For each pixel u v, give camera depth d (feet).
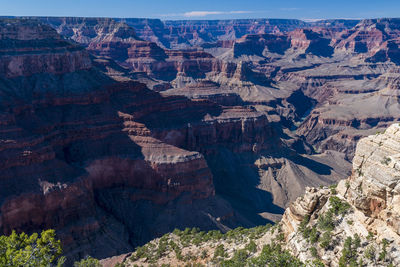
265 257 127.75
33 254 123.34
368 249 112.47
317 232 130.21
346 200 131.44
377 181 115.55
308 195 142.61
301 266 117.60
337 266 118.32
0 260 117.39
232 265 149.28
